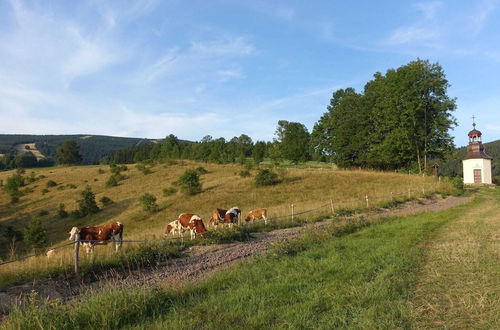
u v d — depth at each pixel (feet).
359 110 198.49
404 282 24.48
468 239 38.52
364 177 152.05
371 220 58.54
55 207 169.68
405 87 163.94
